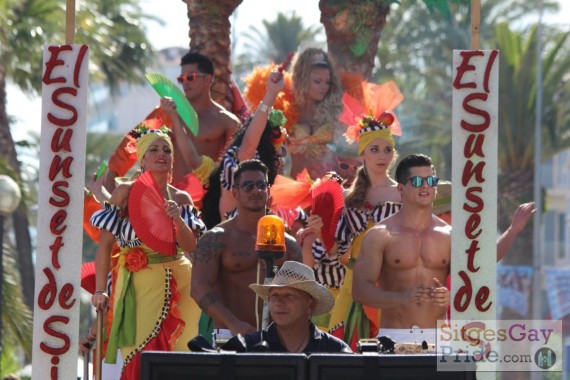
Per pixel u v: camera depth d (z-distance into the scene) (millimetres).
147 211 18312
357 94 25297
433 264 18594
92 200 21672
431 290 17719
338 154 24672
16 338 47594
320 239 19984
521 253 73688
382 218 20016
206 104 24109
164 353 13664
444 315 18594
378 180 20375
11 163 57500
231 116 24250
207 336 19375
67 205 16656
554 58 74438
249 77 25438
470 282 16328
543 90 74188
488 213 16406
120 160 23047
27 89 56188
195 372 13609
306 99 24766
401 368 13602
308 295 15820
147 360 13648
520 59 73812
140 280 18594
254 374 13602
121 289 18594
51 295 16547
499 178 74625
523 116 73500
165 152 18969
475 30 16672
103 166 22891
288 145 24703
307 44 25688
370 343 14812
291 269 15758
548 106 74438
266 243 16172
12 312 47375
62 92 16766
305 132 24641
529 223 73312
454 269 16375
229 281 18062
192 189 22016
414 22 83312
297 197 21344
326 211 19969
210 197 21812
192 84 23875
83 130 16734
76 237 16625
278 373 13602
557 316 74000
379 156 20297
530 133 73500
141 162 19125
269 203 21188
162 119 23016
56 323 16531
